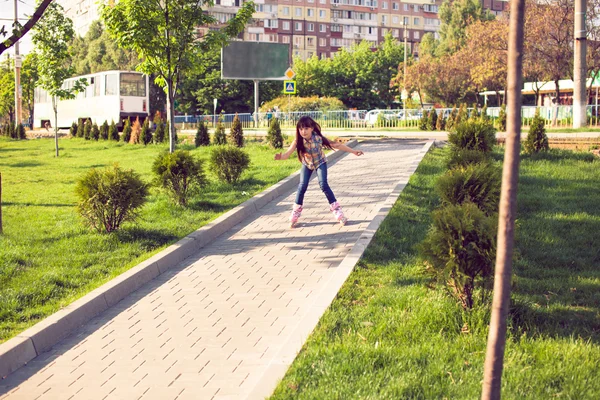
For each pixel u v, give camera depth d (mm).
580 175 12922
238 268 7875
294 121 33125
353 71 67375
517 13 2969
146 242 8844
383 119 32188
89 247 8648
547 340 5047
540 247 8188
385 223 8875
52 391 4945
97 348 5750
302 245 8672
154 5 14227
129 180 9328
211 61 56750
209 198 11766
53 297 6852
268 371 4668
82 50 72562
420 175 12492
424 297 5965
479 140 13719
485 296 5707
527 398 4102
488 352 3174
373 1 97125
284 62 39375
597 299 6262
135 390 4855
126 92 38688
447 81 56406
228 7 80250
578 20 22328
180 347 5629
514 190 3053
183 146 25562
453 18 71000
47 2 8172
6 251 8359
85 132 35438
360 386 4301
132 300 6984
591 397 4121
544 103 52312
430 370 4523
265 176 13945
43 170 20078
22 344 5559
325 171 9500
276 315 6223
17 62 42125
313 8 92312
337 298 6191
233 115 36219
